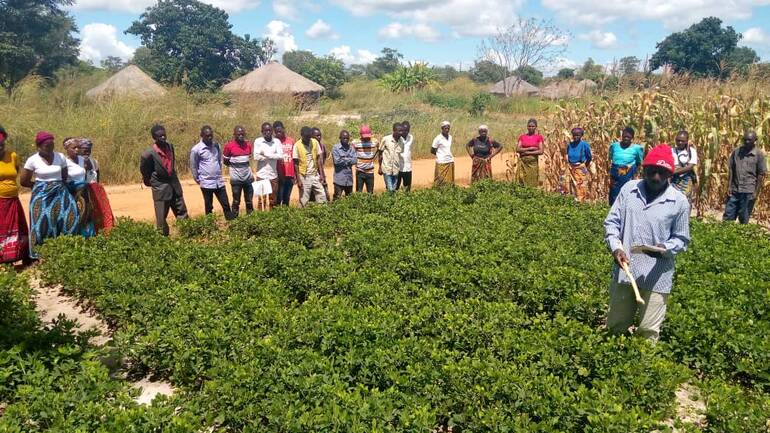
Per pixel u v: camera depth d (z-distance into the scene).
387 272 7.68
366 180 13.35
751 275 7.70
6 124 17.41
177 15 64.31
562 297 7.00
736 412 4.60
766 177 12.67
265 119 22.72
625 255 5.24
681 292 6.95
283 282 7.77
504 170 21.14
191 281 7.55
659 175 5.06
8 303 6.66
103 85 30.89
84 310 7.61
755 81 13.71
